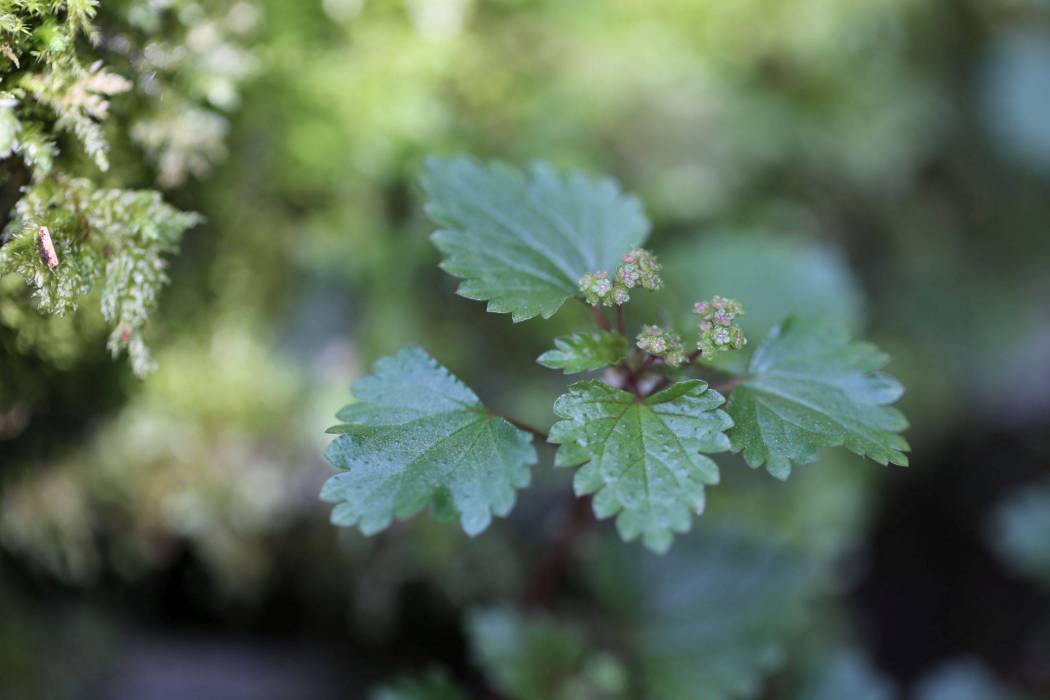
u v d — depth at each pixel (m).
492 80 0.29
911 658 0.40
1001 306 0.41
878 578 0.41
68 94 0.22
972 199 0.40
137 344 0.22
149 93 0.23
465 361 0.29
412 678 0.27
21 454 0.25
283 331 0.28
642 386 0.22
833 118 0.34
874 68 0.34
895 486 0.43
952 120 0.39
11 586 0.27
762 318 0.28
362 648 0.31
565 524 0.26
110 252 0.22
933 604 0.41
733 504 0.31
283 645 0.31
